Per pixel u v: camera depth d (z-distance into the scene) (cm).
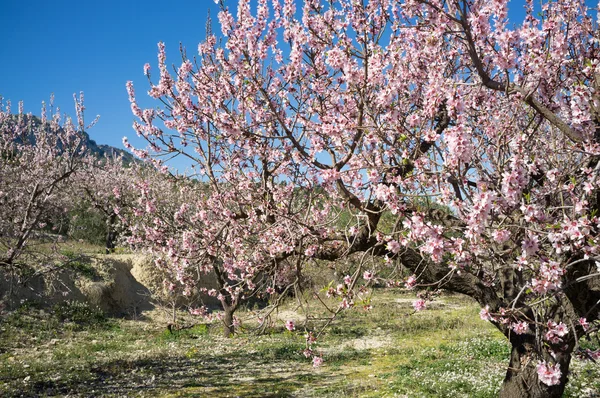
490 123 523
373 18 574
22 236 948
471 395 834
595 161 468
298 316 1825
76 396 903
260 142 630
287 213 616
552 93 466
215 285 2177
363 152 508
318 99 593
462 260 426
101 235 2422
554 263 373
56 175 1409
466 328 1606
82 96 1466
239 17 560
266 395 931
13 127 1822
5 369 1077
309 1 575
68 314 1655
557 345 510
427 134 406
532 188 511
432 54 539
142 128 734
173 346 1427
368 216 504
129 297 1928
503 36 397
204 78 654
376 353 1315
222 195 724
